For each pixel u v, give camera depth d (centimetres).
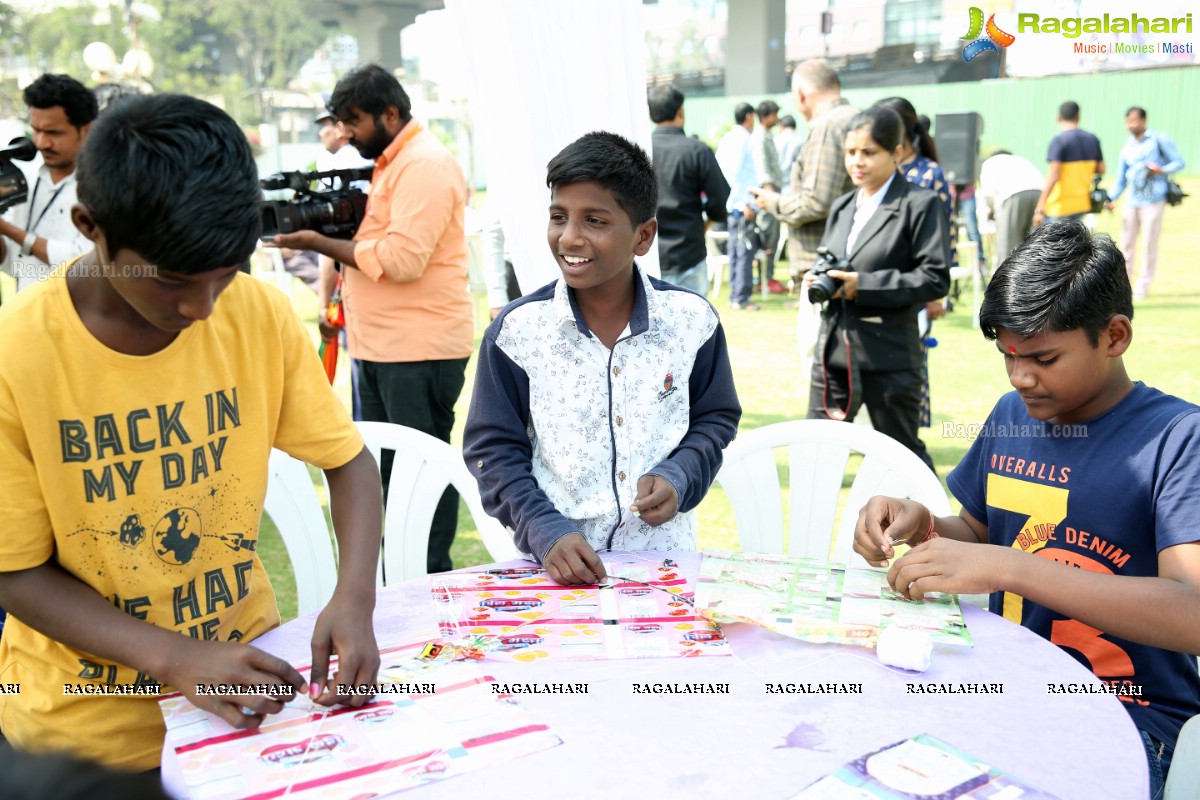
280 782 108
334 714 123
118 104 109
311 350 158
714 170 491
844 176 443
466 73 271
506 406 188
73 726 141
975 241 817
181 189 103
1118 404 161
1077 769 109
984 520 183
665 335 189
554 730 119
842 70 2192
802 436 231
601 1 261
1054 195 923
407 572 233
